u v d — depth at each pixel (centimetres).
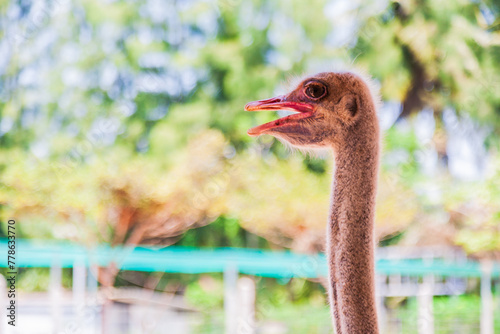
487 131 1563
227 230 1602
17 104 1541
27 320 827
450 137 1598
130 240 1133
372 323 297
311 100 322
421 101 1577
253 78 1539
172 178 1146
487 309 973
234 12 1656
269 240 1387
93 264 878
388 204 1261
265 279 1433
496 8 1530
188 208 1174
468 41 1496
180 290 1540
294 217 1244
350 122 316
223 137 1365
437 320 1030
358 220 307
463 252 1400
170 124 1456
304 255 1034
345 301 300
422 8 1490
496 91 1491
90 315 880
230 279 834
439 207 1420
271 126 324
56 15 1641
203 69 1636
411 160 1486
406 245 1459
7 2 1495
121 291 1138
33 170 1055
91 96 1662
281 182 1245
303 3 1570
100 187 1062
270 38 1623
